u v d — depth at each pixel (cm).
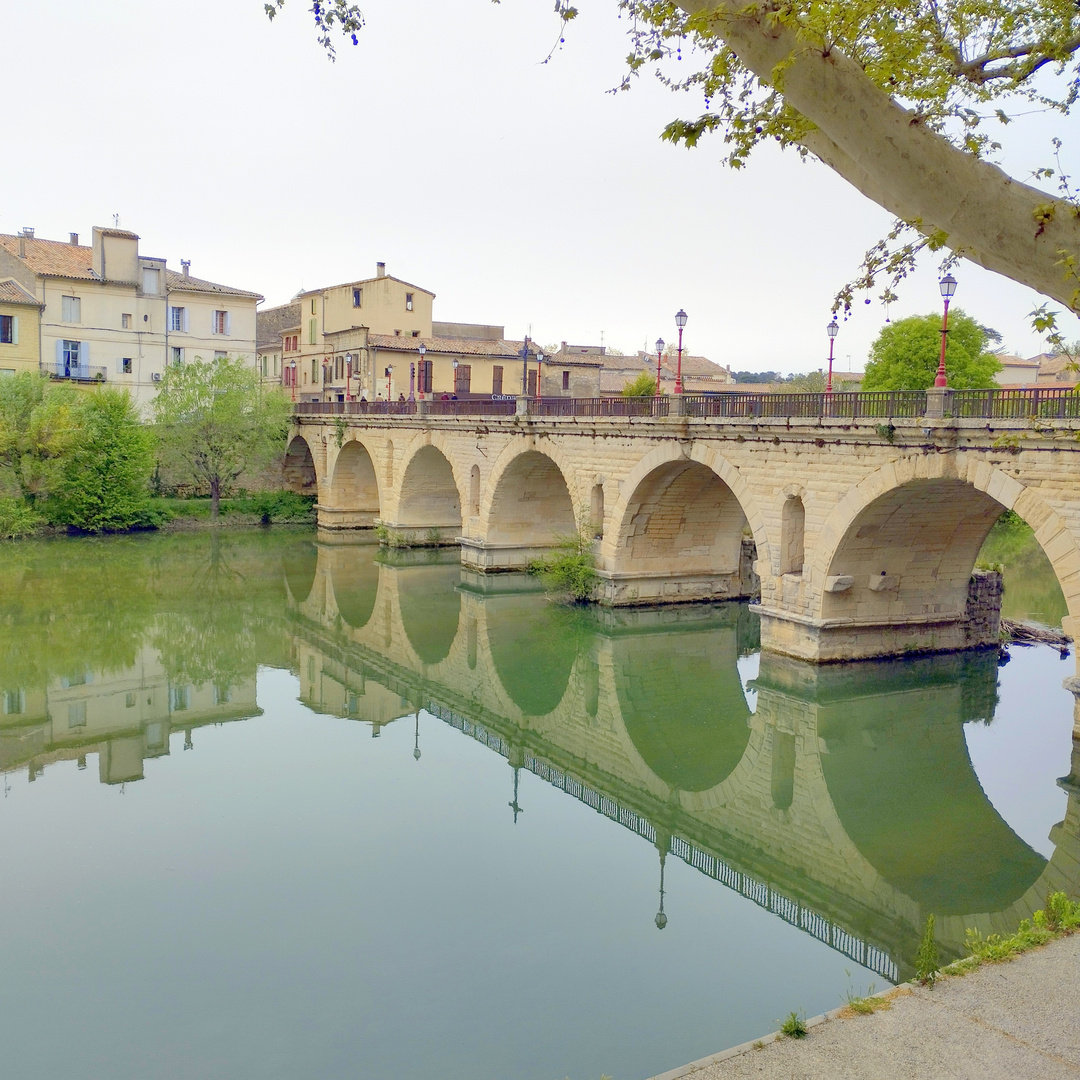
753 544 3788
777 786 2175
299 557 4916
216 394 5725
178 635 3372
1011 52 917
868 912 1570
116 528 5469
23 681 2814
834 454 2544
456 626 3528
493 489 4234
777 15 747
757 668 3005
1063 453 1980
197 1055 1177
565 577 3700
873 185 843
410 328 6925
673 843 1842
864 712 2556
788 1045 888
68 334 5894
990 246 771
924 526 2603
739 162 960
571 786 2120
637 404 3284
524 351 3991
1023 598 3947
